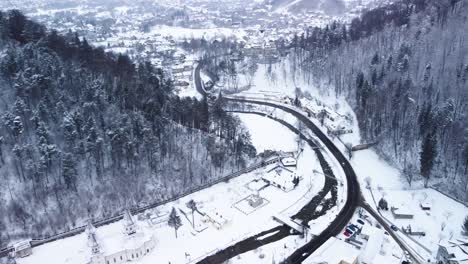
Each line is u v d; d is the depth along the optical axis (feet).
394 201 590.96
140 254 475.72
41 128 560.20
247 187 631.97
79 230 523.29
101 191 577.02
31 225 519.60
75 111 601.62
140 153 623.36
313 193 622.13
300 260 473.26
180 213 564.30
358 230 521.24
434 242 504.43
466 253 447.42
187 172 632.38
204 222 544.62
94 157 594.24
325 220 552.00
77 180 575.38
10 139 577.02
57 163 578.66
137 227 495.41
